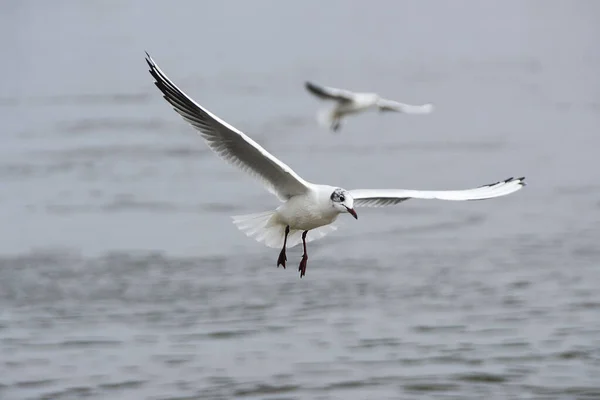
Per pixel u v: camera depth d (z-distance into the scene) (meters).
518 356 15.80
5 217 23.41
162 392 14.72
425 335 16.69
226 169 28.12
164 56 53.72
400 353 15.94
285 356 15.92
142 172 27.67
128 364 15.71
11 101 39.59
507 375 15.11
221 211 23.84
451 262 20.36
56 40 60.56
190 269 19.97
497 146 32.22
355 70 49.47
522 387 14.70
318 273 19.80
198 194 25.33
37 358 15.95
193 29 67.50
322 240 21.98
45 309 17.97
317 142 32.66
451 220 23.50
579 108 38.97
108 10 78.00
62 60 51.91
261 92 42.12
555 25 68.44
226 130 10.71
